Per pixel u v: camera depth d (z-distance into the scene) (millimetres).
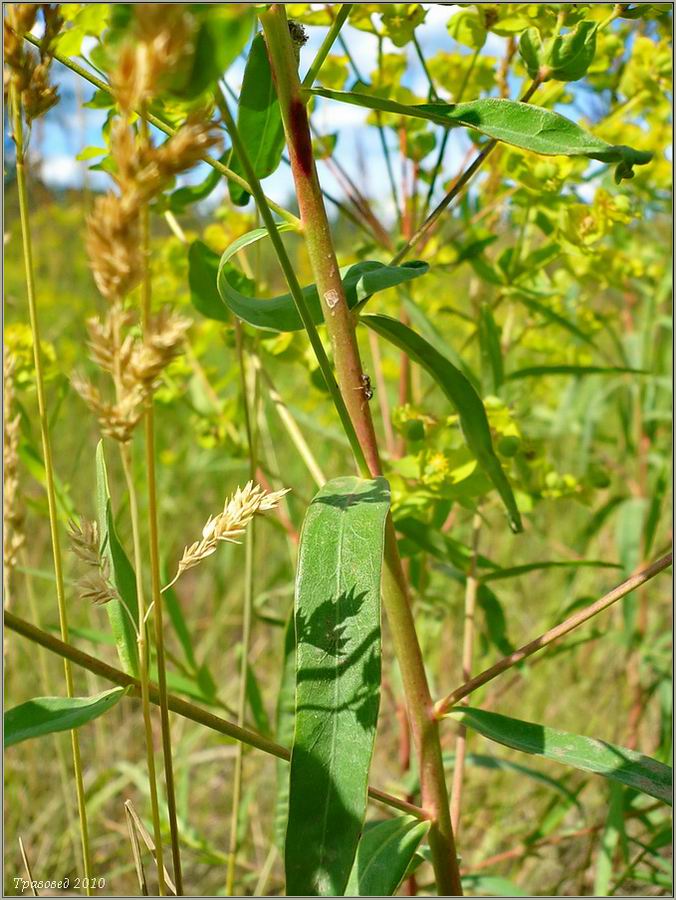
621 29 371
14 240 736
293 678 282
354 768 158
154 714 425
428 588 428
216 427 403
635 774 186
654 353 491
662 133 388
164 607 336
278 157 237
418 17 293
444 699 209
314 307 212
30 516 562
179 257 394
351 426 189
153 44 107
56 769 446
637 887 384
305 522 178
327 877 154
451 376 233
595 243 347
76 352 529
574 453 592
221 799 478
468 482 293
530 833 386
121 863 402
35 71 167
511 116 185
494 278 345
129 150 111
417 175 365
